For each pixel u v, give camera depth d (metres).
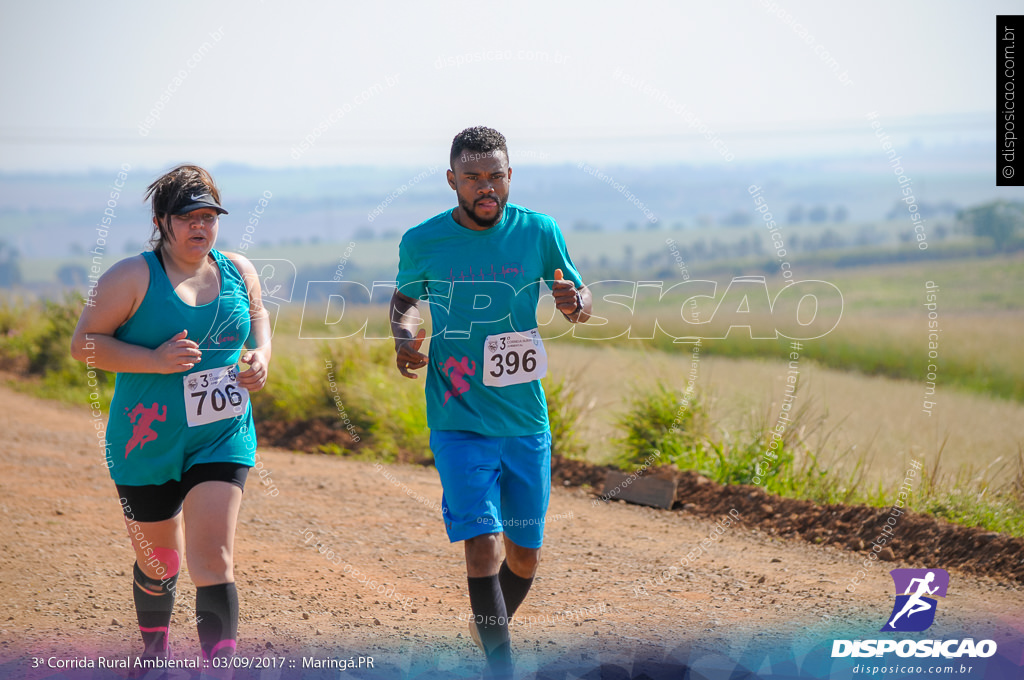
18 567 8.91
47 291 31.31
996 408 22.61
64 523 10.73
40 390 23.69
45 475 13.39
